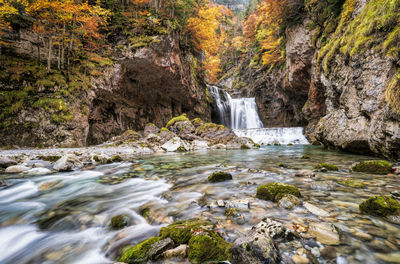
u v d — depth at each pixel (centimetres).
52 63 1427
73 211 302
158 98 2155
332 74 1029
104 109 1661
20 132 1107
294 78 2009
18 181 488
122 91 1730
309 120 2058
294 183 373
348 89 816
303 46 1769
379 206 222
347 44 868
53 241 223
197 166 655
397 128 496
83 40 1589
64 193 399
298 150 1195
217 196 315
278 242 172
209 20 2245
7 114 1087
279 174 458
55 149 1102
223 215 241
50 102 1219
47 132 1183
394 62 567
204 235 177
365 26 736
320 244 169
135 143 1402
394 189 318
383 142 568
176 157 941
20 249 212
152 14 1945
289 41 1945
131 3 2056
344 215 226
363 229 193
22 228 255
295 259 151
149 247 178
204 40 2491
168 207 286
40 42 1386
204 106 2795
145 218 263
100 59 1580
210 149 1397
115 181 482
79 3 1445
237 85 3944
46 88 1252
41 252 205
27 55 1314
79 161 705
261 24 2906
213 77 4025
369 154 768
